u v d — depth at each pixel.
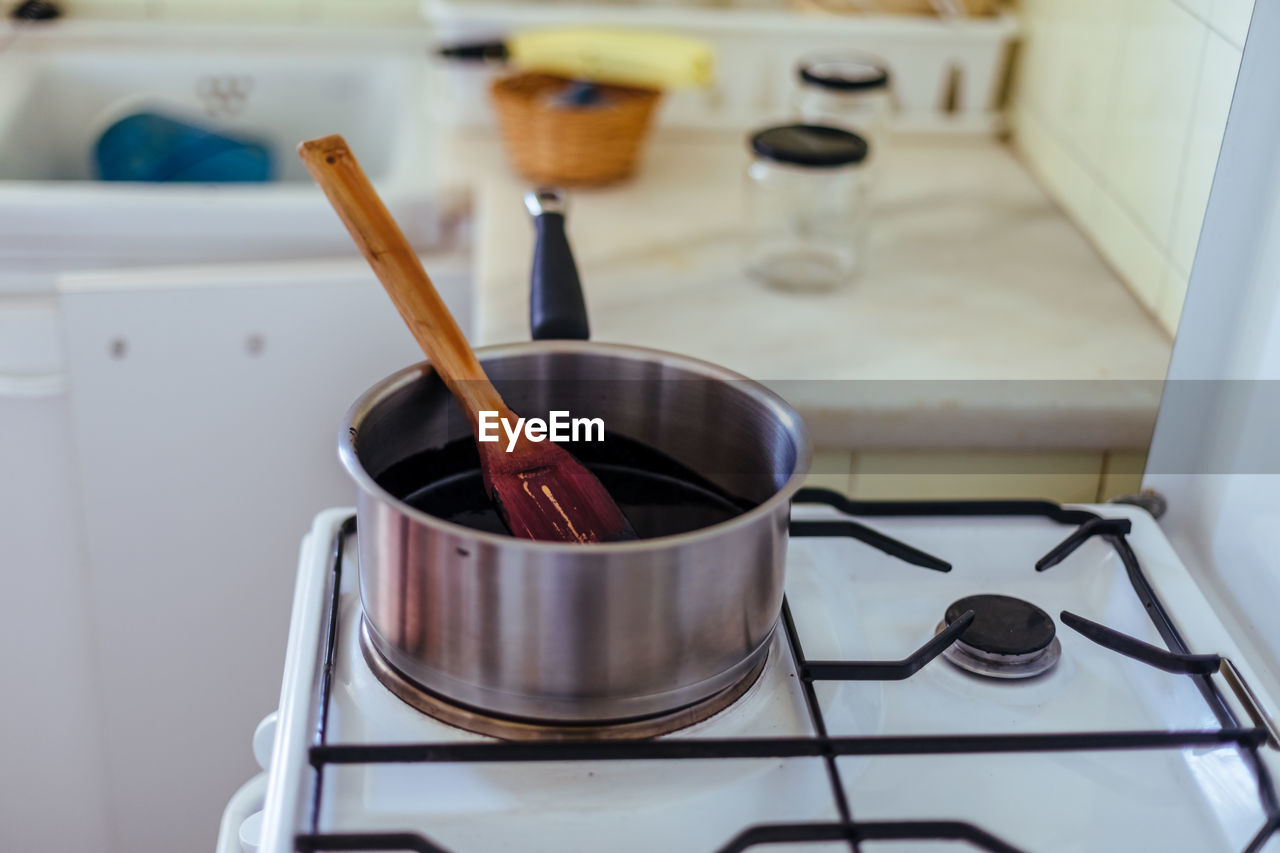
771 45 1.62
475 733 0.87
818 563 1.01
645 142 1.56
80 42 1.78
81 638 1.50
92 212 1.41
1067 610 0.99
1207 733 0.87
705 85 1.52
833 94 1.45
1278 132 0.97
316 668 0.91
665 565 0.83
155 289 1.37
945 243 1.41
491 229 1.39
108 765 1.55
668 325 1.25
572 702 0.86
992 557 1.02
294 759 0.85
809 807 0.85
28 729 1.53
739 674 0.89
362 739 0.87
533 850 0.83
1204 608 0.97
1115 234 1.36
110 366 1.39
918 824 0.82
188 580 1.48
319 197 1.44
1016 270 1.36
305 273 1.40
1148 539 1.02
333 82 1.79
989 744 0.86
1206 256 1.00
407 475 0.96
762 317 1.27
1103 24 1.38
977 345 1.23
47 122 1.73
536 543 0.83
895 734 0.89
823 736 0.87
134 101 1.77
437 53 1.57
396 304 0.92
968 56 1.62
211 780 1.55
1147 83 1.28
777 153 1.29
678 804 0.85
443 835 0.83
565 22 1.62
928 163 1.59
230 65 1.77
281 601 1.49
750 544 0.85
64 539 1.47
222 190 1.44
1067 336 1.25
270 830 0.82
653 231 1.42
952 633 0.92
